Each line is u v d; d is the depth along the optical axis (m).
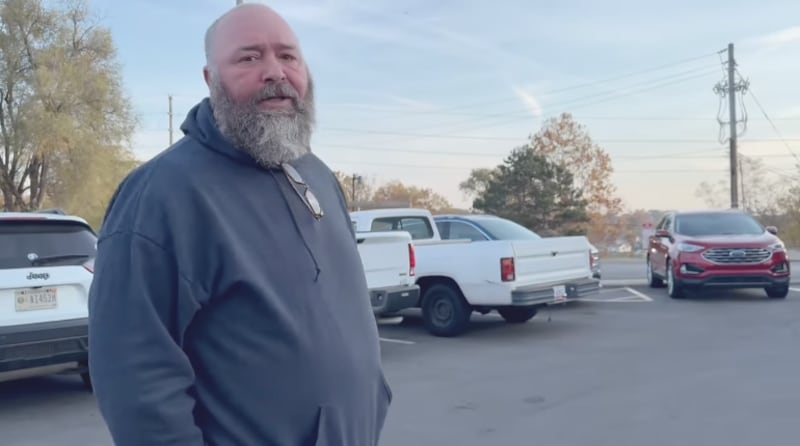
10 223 6.26
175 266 1.91
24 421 6.25
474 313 12.87
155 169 1.99
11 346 6.00
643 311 12.60
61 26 33.47
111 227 1.95
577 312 12.68
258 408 1.94
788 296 14.34
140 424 1.80
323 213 2.25
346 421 2.08
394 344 9.77
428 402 6.63
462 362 8.45
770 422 5.82
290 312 2.00
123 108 34.69
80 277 6.49
